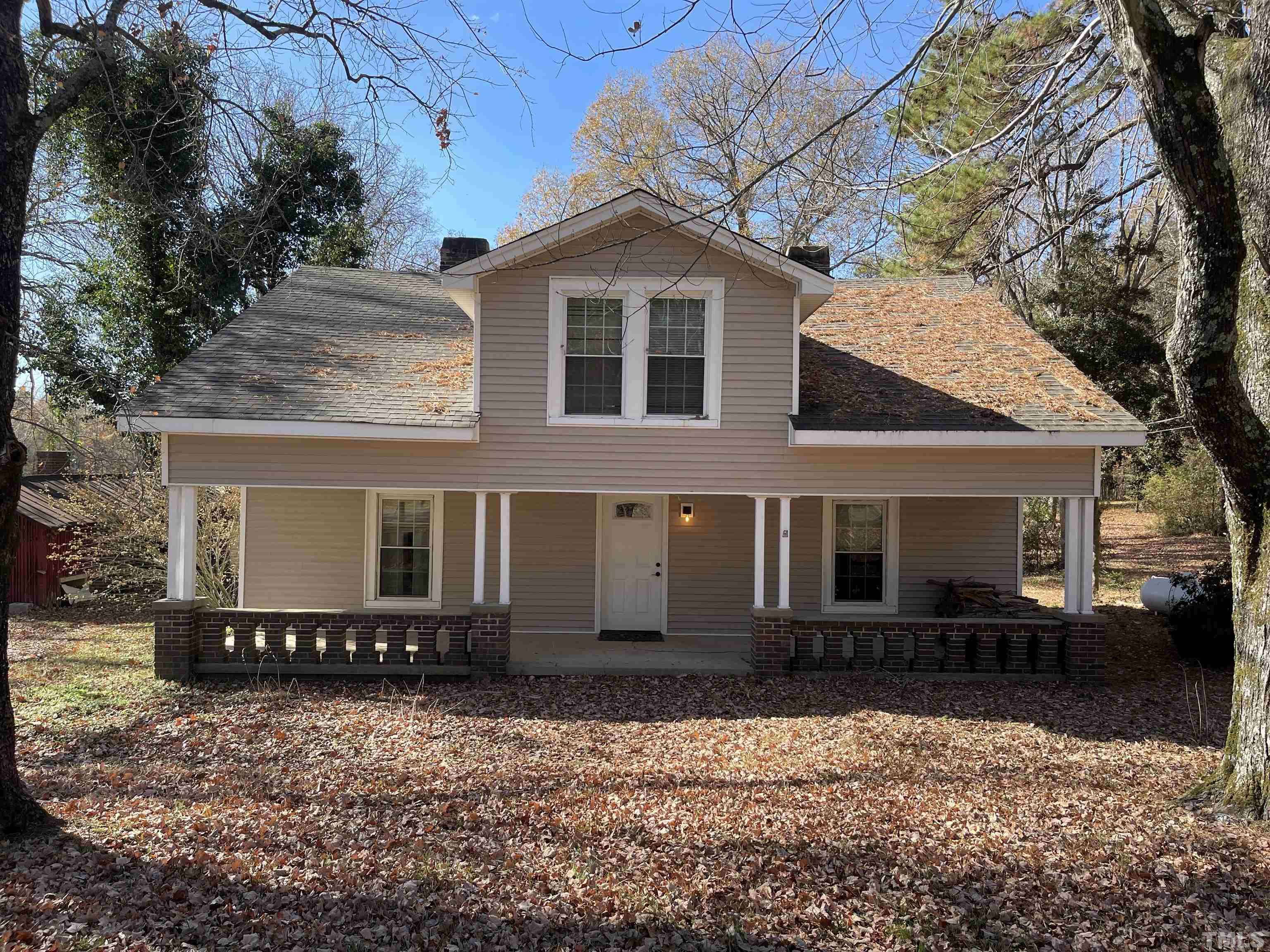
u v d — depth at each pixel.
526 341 11.06
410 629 12.37
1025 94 14.29
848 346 13.13
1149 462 28.39
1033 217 18.70
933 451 11.14
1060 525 24.61
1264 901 4.96
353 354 12.44
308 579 13.34
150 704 9.85
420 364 12.29
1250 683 6.20
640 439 11.12
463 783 7.25
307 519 13.35
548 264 8.59
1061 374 12.03
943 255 18.50
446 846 5.91
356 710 9.68
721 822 6.34
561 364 11.11
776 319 11.07
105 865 5.37
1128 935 4.69
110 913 4.76
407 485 11.01
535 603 13.61
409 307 14.71
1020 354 12.71
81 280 16.77
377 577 13.48
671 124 24.28
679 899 5.15
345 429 10.46
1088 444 10.47
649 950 4.60
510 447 11.08
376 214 20.69
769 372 11.09
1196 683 11.29
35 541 18.66
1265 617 6.07
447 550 13.52
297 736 8.70
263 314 13.55
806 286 10.93
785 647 11.23
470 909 5.01
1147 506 29.38
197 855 5.60
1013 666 11.23
